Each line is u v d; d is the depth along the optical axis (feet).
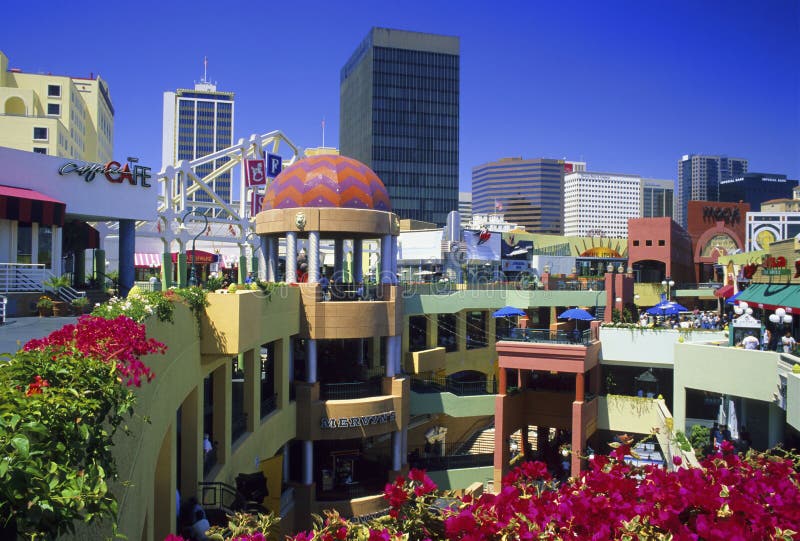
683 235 249.34
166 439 50.93
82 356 26.25
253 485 71.20
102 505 17.79
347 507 100.22
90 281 113.80
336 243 119.75
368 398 104.99
